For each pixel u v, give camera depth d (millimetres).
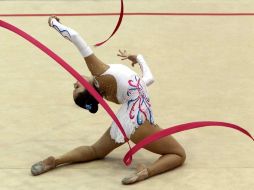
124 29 15164
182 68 12484
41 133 9305
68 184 7691
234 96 11008
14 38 14391
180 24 15719
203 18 16281
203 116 10070
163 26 15516
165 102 10672
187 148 8828
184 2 17922
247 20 16109
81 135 9242
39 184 7676
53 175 7930
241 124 9750
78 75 7430
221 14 16656
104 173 8016
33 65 12602
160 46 13906
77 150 8234
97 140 8984
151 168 7828
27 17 16047
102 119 9906
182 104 10594
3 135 9195
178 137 9219
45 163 7965
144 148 8156
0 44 13922
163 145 7957
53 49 13578
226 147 8875
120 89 7871
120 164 8312
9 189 7547
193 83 11641
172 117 10000
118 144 8203
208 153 8656
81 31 14891
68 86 11477
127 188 7574
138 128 7879
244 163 8359
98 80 7914
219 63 12820
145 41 14242
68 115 10062
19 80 11719
